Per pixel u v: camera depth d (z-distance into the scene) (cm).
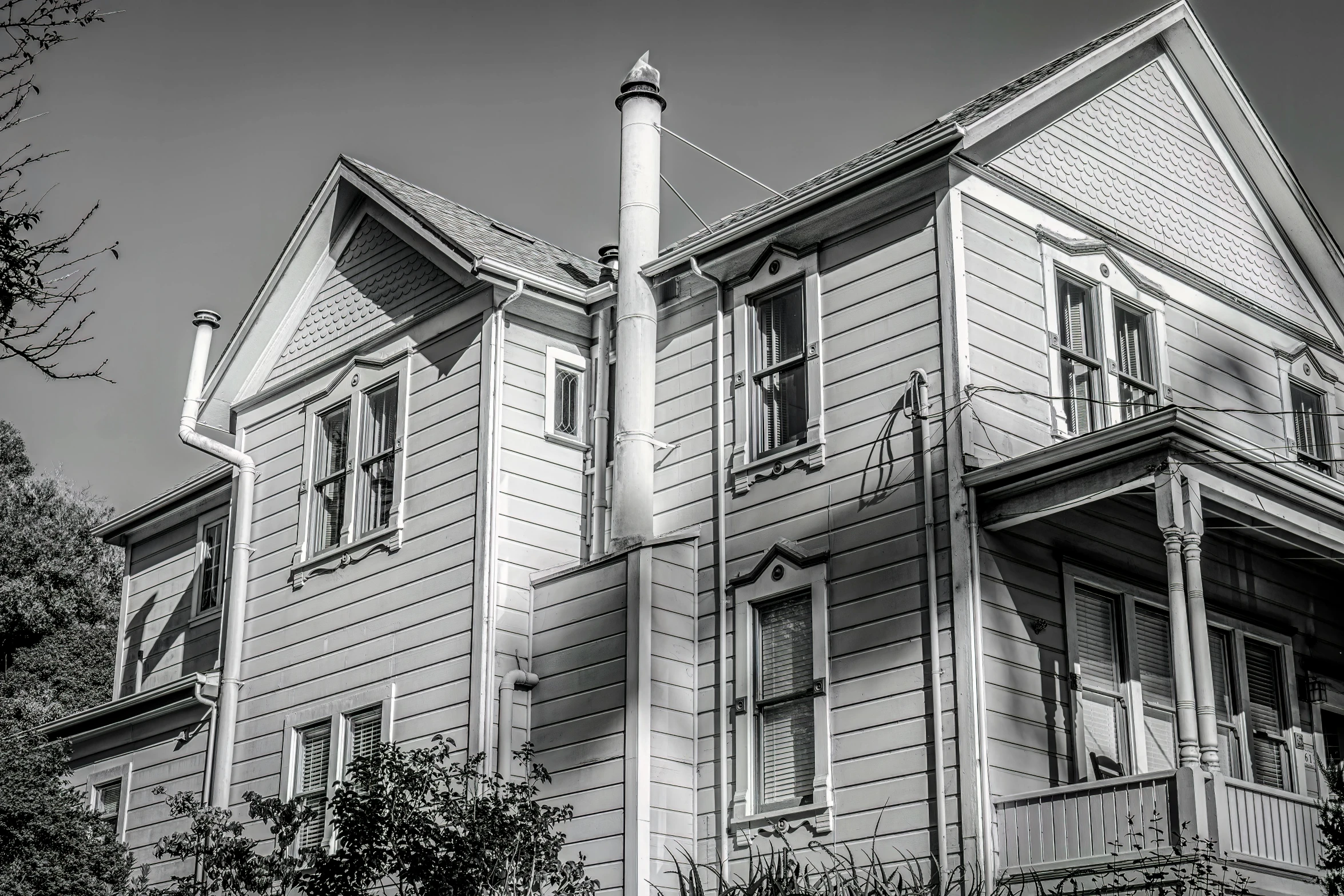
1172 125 1731
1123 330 1582
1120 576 1434
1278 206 1828
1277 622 1594
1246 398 1700
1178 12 1688
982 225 1446
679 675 1498
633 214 1702
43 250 832
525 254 1866
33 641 3744
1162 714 1428
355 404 1836
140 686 2312
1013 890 1210
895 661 1345
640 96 1753
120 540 2483
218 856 1541
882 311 1453
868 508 1409
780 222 1544
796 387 1527
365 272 1897
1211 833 1106
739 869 1412
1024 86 1532
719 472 1558
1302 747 1563
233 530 1941
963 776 1261
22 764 1772
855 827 1334
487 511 1611
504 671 1566
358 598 1741
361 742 1683
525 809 1341
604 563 1546
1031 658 1330
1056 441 1438
